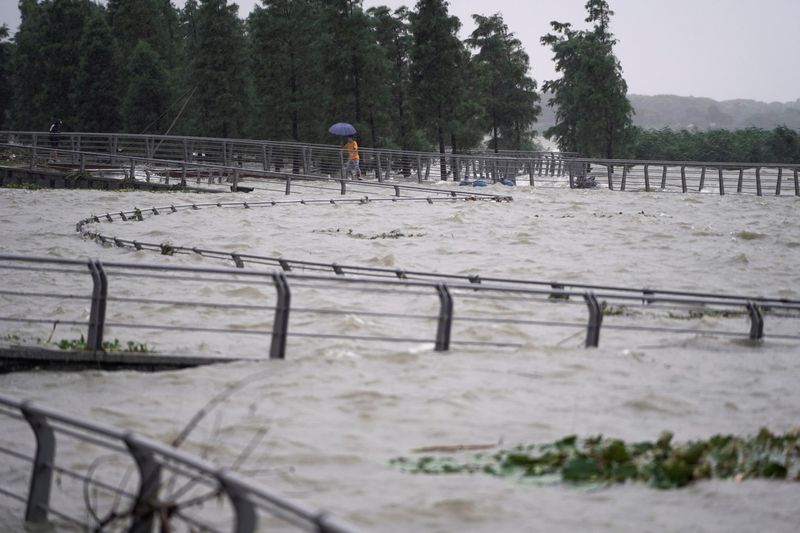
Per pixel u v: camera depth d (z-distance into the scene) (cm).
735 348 3125
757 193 10500
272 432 2028
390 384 2425
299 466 1828
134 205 7606
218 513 1599
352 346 2950
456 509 1617
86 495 1411
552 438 2050
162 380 2447
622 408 2312
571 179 11300
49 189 8638
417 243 5875
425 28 12169
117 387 2388
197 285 4097
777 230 7219
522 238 6197
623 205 9094
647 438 2073
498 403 2295
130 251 5147
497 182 11644
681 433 2130
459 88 12344
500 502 1648
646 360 2819
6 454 1945
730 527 1556
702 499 1677
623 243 6150
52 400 2281
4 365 2542
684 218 7962
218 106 12062
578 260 5397
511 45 15138
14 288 3994
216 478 1106
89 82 13225
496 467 1825
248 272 2633
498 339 3238
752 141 17550
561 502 1658
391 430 2062
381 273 4647
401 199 8612
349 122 12006
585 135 15062
